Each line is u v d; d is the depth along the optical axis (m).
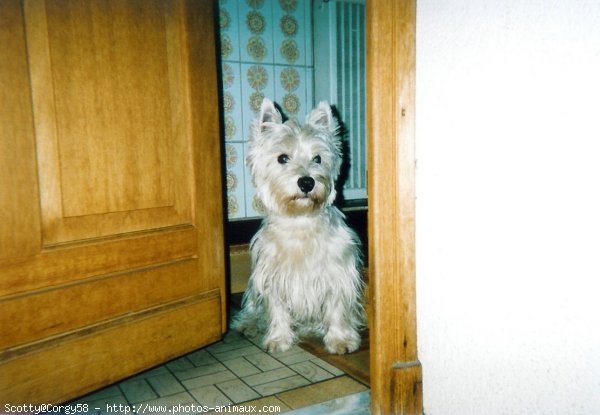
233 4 3.15
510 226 1.25
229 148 3.22
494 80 1.25
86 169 1.75
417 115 1.48
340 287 2.35
